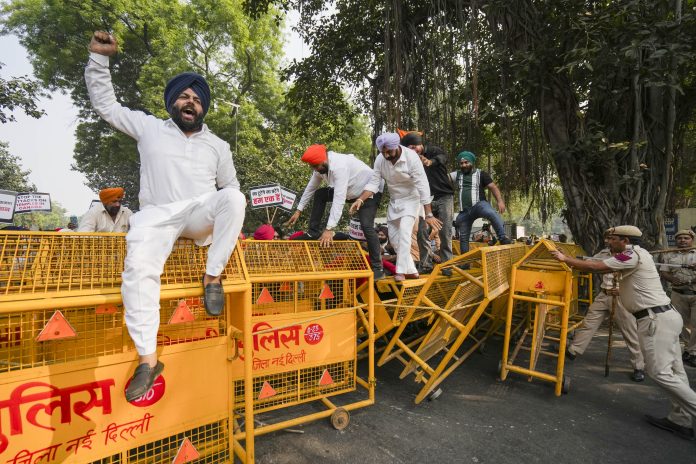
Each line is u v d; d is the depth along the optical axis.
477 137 7.93
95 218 5.24
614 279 3.93
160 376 2.27
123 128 2.41
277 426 2.99
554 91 7.53
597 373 4.62
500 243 5.70
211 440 2.57
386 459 2.81
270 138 19.42
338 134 12.16
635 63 6.07
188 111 2.40
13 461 1.82
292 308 3.67
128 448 2.16
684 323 5.26
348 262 3.65
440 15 7.93
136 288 2.02
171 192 2.33
